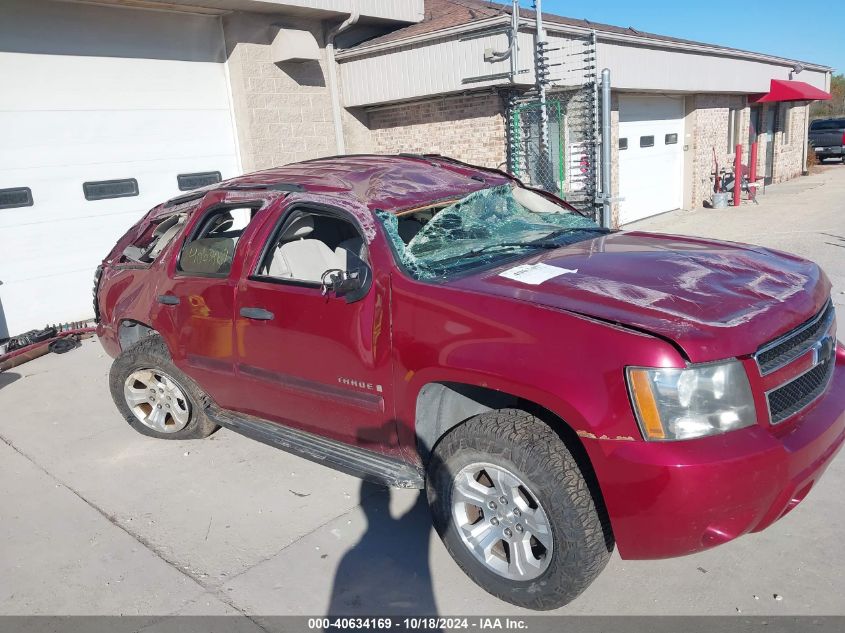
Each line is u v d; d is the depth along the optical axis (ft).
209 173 30.83
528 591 9.69
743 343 8.52
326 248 14.29
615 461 8.39
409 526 12.39
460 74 30.94
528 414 9.68
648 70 40.22
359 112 36.27
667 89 42.60
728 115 55.77
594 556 9.04
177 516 13.23
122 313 15.93
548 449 9.10
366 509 13.03
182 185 29.89
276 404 13.08
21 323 25.45
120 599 10.91
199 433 15.98
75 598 11.01
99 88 26.76
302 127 33.30
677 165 51.16
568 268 10.77
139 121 28.12
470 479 10.18
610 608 9.93
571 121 34.71
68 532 12.94
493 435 9.51
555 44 32.30
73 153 26.22
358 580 10.98
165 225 16.89
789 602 9.72
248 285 12.73
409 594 10.57
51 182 25.71
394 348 10.57
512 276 10.49
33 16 24.71
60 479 15.05
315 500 13.48
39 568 11.89
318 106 33.91
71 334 25.53
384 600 10.48
